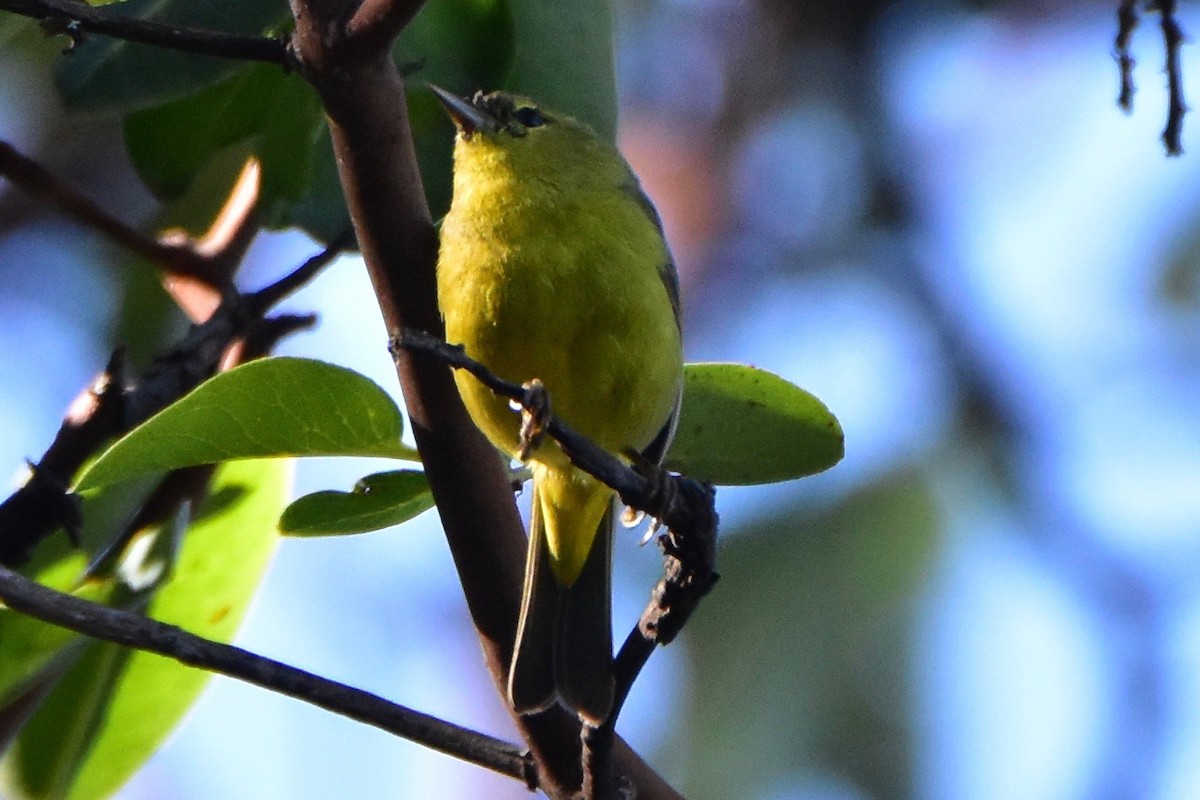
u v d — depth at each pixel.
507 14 7.26
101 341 11.61
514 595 5.71
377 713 5.33
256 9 6.76
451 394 5.42
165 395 7.08
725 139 16.14
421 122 8.43
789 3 16.22
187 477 7.08
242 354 7.55
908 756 12.27
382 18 4.94
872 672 12.49
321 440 5.73
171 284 7.68
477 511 5.60
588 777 5.31
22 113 12.28
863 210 15.87
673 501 5.17
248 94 7.70
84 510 7.08
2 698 6.63
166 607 7.34
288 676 5.26
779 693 12.38
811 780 12.27
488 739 5.54
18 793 7.47
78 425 6.93
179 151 7.79
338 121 5.23
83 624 5.13
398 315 5.51
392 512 6.08
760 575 12.60
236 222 7.74
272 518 7.39
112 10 6.48
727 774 12.30
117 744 7.55
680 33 16.25
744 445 6.45
